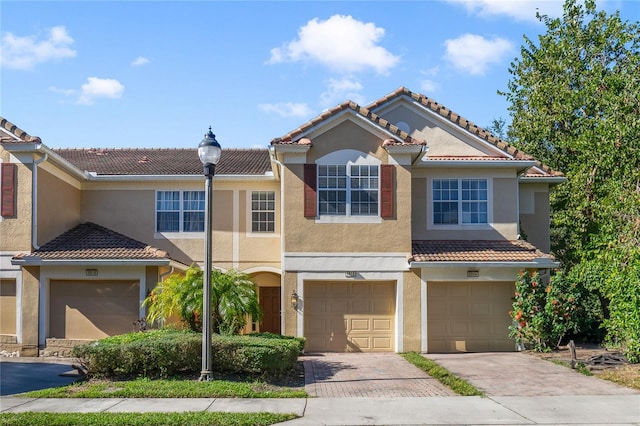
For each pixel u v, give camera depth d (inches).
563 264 1216.2
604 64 1101.1
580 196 958.4
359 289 761.6
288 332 730.8
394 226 744.3
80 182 880.9
